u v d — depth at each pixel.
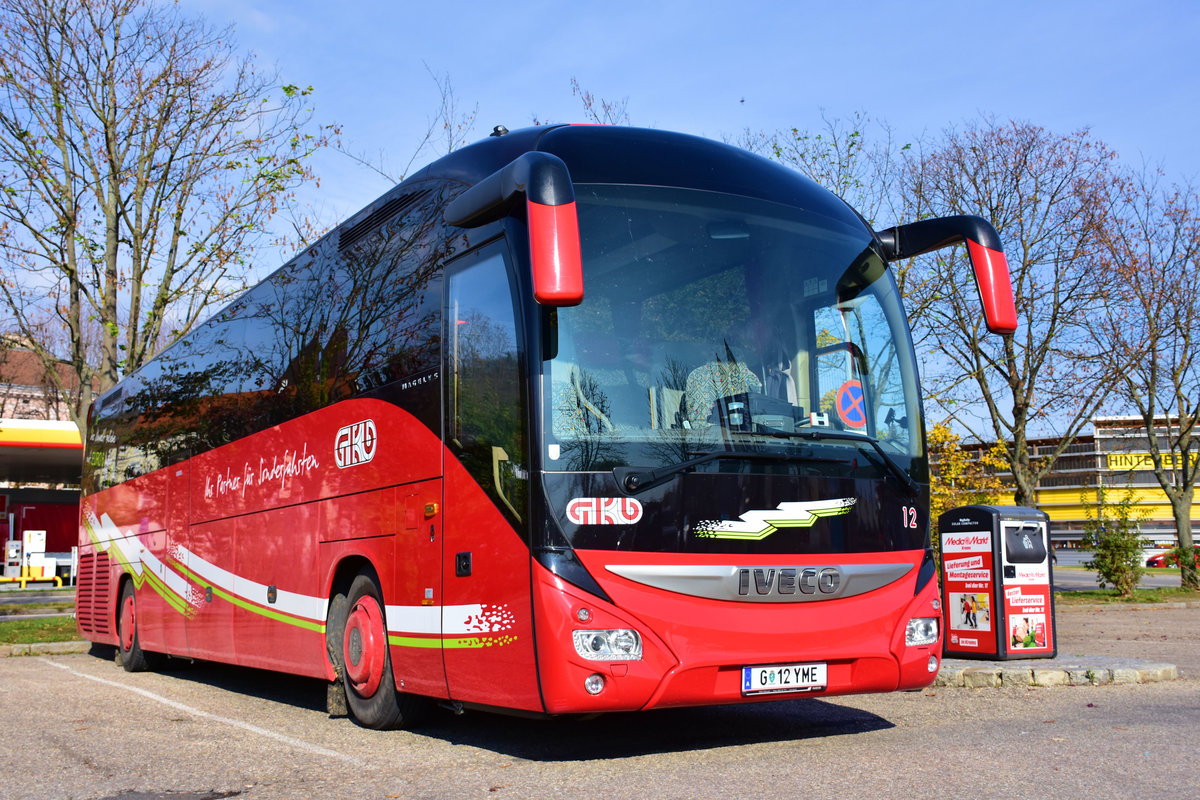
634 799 4.82
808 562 5.76
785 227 6.43
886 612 5.95
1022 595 10.45
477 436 6.00
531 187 5.15
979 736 6.47
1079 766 5.43
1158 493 71.88
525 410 5.56
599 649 5.23
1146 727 6.72
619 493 5.43
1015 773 5.26
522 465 5.54
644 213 6.05
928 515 6.39
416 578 6.50
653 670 5.30
